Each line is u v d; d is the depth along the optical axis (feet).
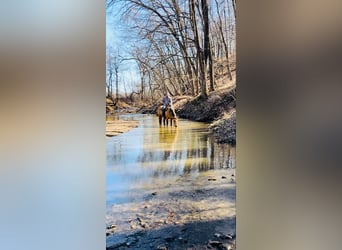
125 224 4.21
